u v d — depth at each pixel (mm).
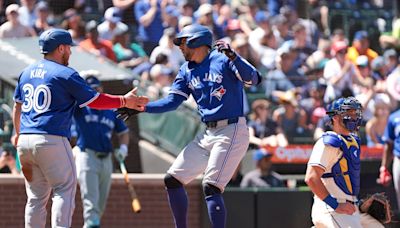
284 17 47531
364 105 39531
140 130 35969
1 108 34094
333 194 20312
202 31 21672
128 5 45281
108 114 29797
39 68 21312
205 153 21922
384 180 33406
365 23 50281
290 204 33000
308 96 39031
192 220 32469
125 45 43062
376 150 37375
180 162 22000
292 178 36438
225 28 45938
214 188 21547
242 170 36062
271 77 40969
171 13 45281
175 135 35688
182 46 21953
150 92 35406
